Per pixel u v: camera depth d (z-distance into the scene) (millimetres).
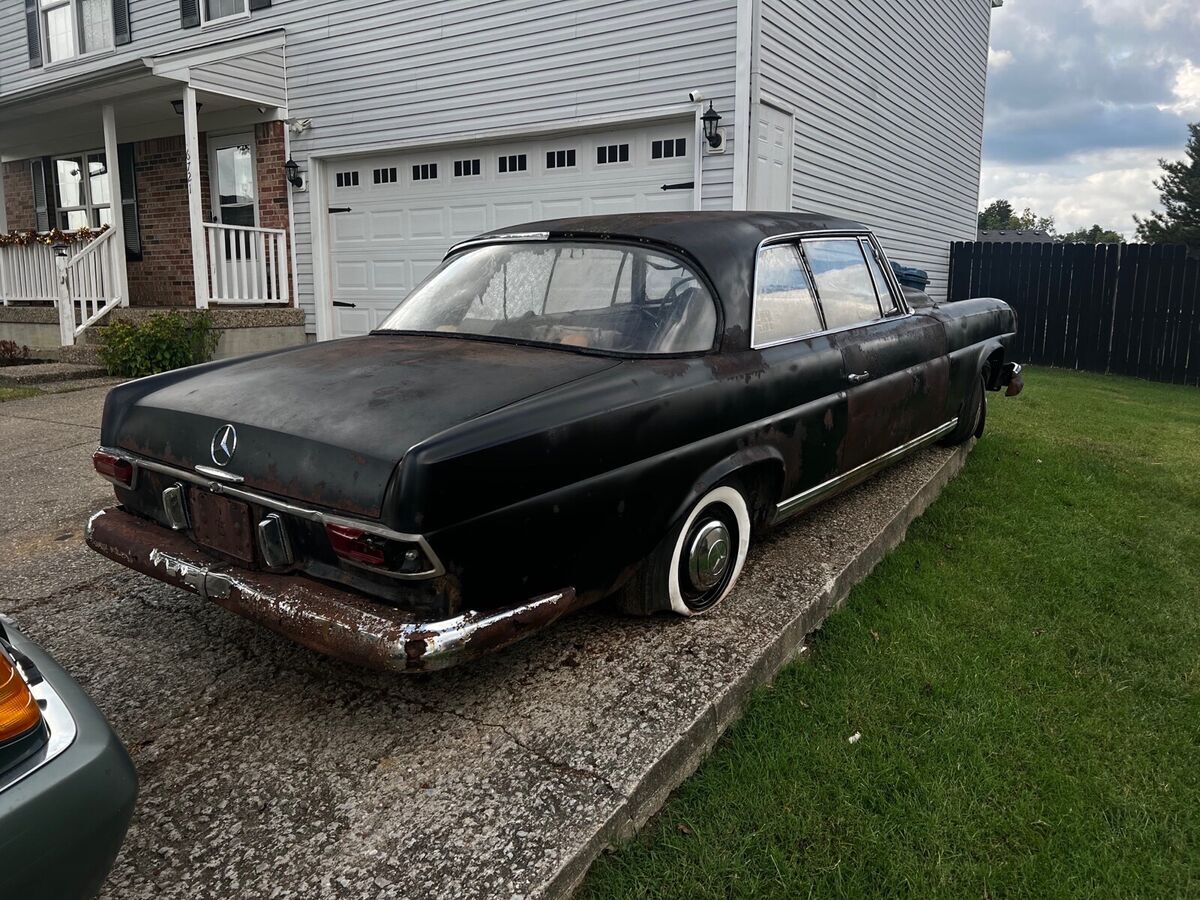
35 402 7066
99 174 12547
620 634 2875
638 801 2123
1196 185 47344
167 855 1891
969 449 5793
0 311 10820
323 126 10117
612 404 2416
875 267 4160
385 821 1992
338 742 2303
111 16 12414
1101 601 3625
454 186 9453
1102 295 13727
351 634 2035
